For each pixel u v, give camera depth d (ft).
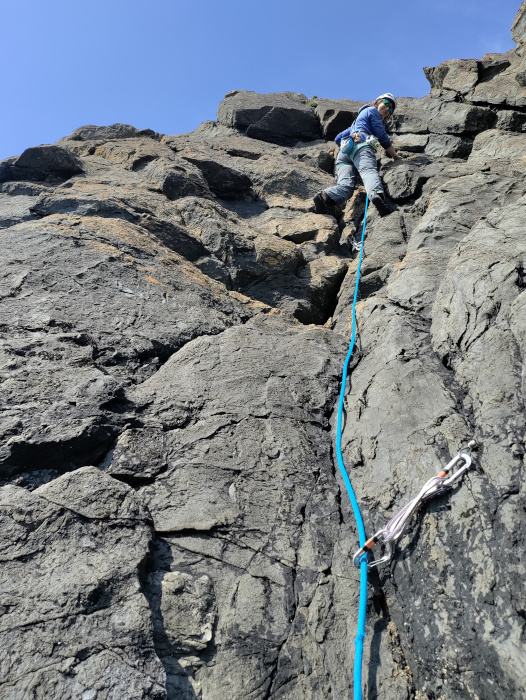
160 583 7.59
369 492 9.02
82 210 16.15
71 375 9.99
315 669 7.11
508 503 7.43
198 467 9.16
